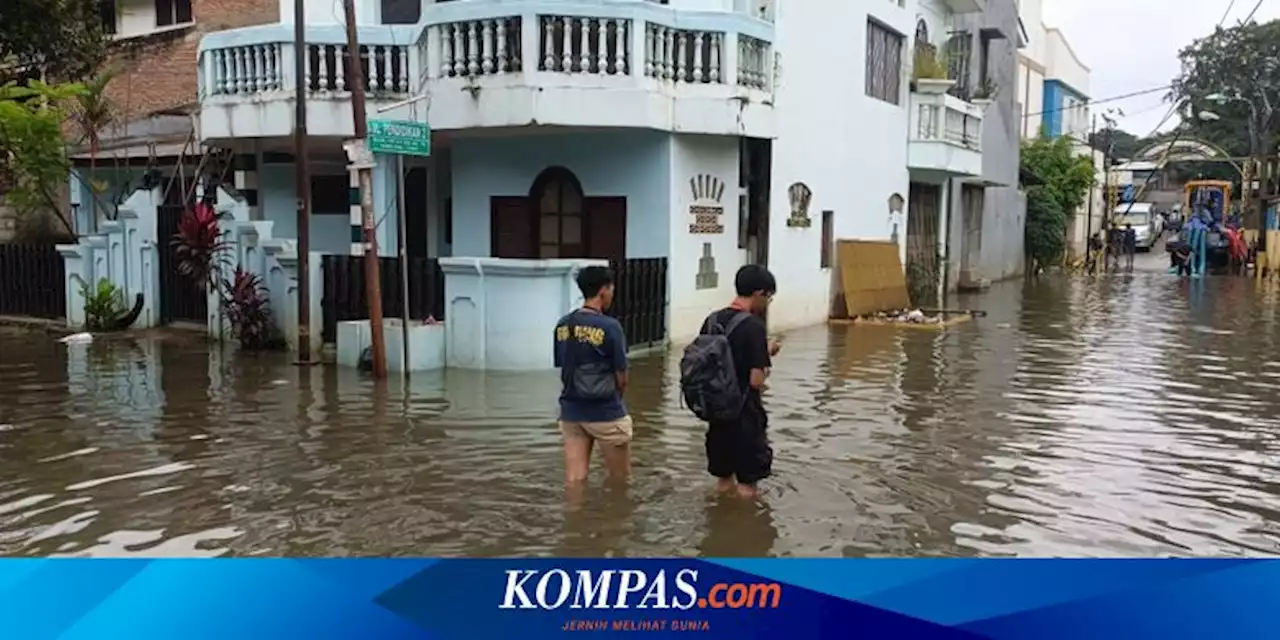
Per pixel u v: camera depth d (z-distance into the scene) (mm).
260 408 9141
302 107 11234
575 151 13352
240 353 12227
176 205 14828
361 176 10383
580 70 12156
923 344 14250
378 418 8734
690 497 6555
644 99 12195
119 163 18828
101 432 8234
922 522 6148
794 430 8570
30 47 16688
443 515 6180
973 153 21781
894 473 7211
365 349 11188
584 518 6133
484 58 12273
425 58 12820
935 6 21922
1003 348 13906
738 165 14281
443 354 11312
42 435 8125
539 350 11016
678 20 12695
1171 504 6566
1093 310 19844
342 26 13047
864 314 17516
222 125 13969
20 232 20453
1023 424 8875
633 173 13039
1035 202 32406
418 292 11664
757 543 5766
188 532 5875
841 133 17062
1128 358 13008
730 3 14234
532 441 7953
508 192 13852
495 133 13141
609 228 13312
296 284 12109
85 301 14492
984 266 27547
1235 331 16172
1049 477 7168
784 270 15531
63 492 6621
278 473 7066
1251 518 6305
